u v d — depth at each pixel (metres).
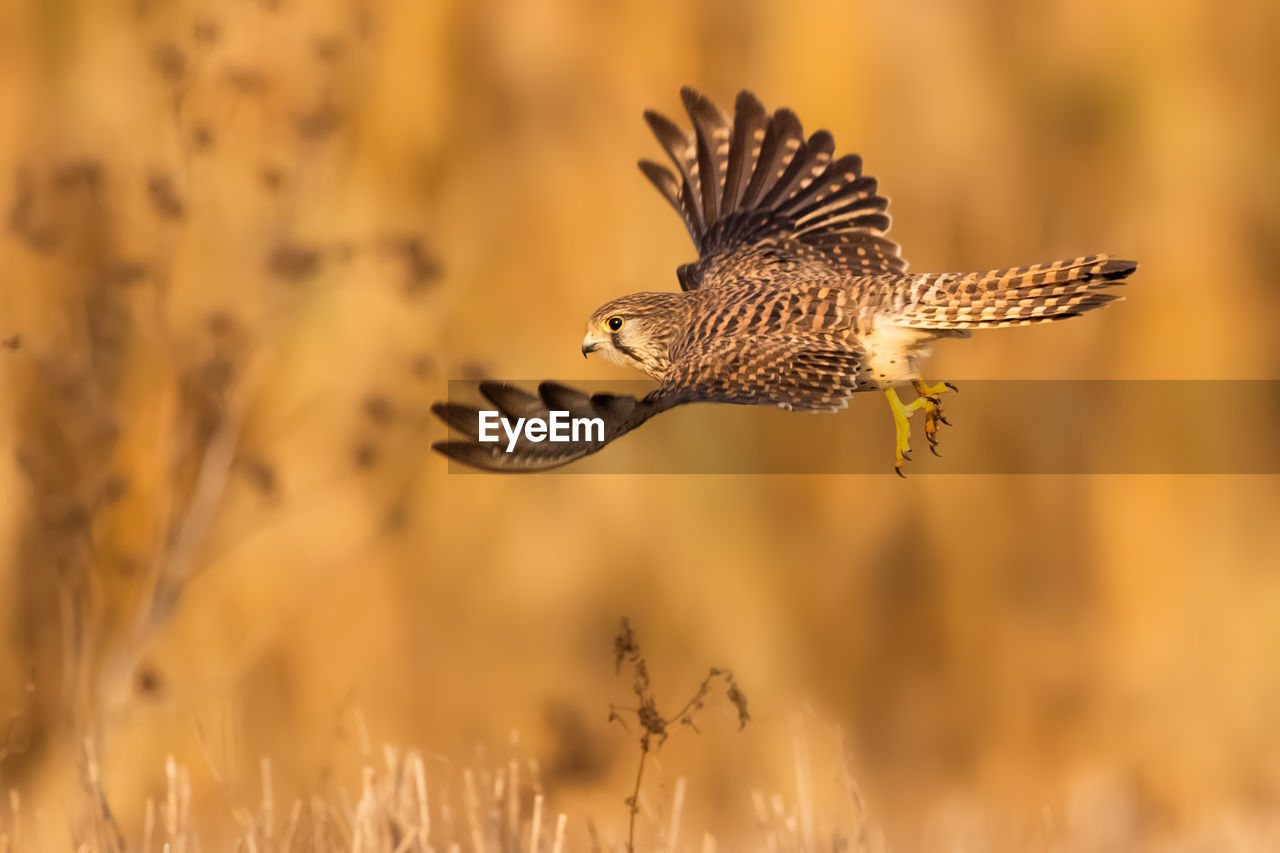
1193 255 14.52
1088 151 14.66
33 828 9.86
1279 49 14.77
